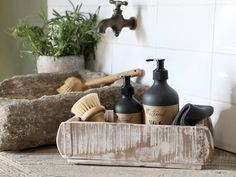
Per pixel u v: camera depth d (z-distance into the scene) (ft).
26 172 2.53
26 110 2.89
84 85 3.88
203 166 2.59
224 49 2.92
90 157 2.61
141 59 3.72
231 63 2.89
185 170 2.52
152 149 2.52
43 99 2.98
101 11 4.17
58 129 2.80
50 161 2.72
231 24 2.85
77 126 2.60
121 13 3.73
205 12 3.04
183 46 3.26
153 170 2.52
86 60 4.51
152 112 2.75
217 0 2.94
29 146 2.95
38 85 3.92
